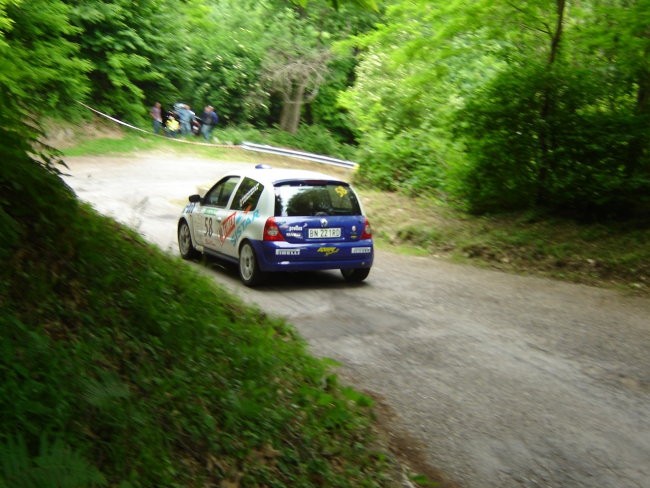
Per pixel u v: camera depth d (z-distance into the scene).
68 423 3.68
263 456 4.68
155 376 4.67
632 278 12.43
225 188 12.81
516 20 16.22
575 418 6.63
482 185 16.75
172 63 40.09
